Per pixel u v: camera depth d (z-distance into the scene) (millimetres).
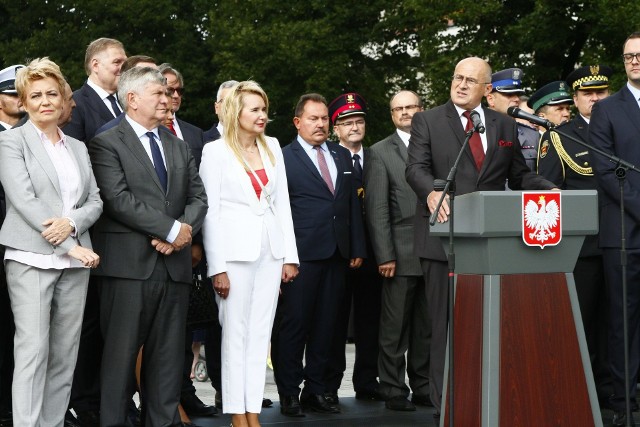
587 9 19266
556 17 19875
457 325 6207
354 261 8672
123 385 6836
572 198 6035
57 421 6707
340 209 8523
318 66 23141
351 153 9281
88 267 6664
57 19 27672
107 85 7816
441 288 7430
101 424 6836
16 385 6508
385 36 24844
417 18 20562
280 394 8336
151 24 27219
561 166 8555
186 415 7844
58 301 6664
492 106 10047
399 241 8672
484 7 19969
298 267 7840
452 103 7605
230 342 7266
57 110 6684
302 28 23203
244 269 7266
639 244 7598
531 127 9883
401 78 25359
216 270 7184
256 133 7398
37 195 6570
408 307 8633
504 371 5883
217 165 7324
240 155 7355
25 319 6543
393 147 8898
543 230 5961
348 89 24672
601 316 8500
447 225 6332
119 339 6840
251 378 7312
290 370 8305
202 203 7141
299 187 8492
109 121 7531
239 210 7316
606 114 7758
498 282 5930
